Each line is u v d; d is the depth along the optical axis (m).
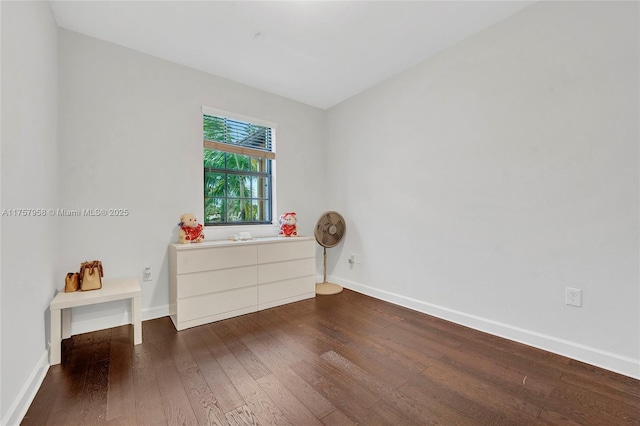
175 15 2.10
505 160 2.19
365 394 1.53
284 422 1.32
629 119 1.67
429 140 2.72
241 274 2.73
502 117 2.21
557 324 1.96
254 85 3.27
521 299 2.12
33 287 1.59
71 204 2.25
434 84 2.68
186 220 2.69
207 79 2.96
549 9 1.96
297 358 1.91
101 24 2.20
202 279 2.50
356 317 2.67
